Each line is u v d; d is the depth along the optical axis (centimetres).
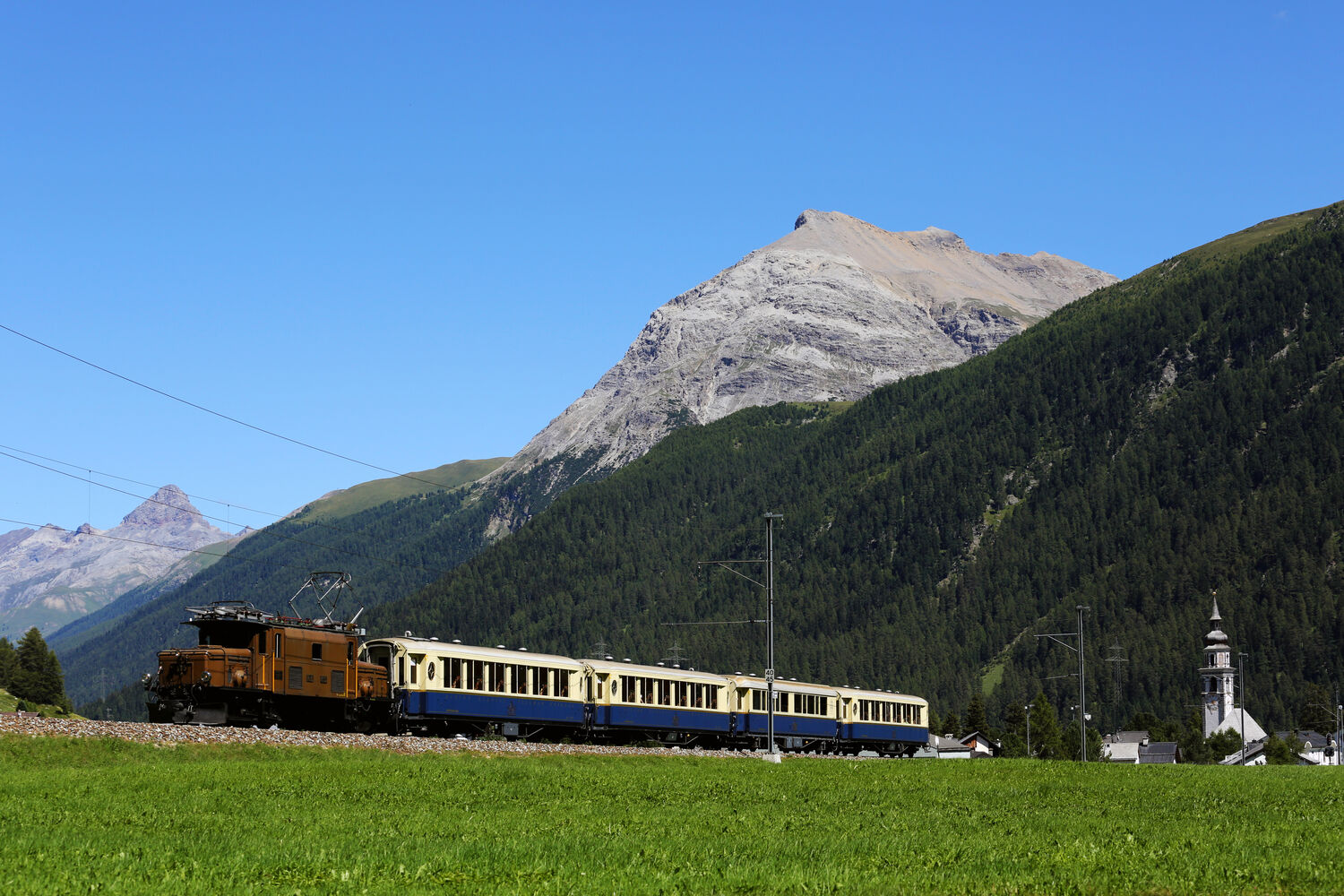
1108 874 2428
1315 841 2944
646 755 6109
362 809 3391
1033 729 18262
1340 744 19650
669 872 2380
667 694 7644
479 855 2539
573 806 3641
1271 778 5819
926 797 4388
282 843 2669
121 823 3000
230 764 4406
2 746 4278
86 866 2331
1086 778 5741
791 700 8631
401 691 6072
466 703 6322
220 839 2736
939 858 2638
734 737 8200
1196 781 5459
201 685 5209
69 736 4512
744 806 3878
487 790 4044
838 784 5006
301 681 5575
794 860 2552
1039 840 2984
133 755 4478
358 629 5994
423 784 4116
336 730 5847
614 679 7238
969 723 18912
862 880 2316
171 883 2150
